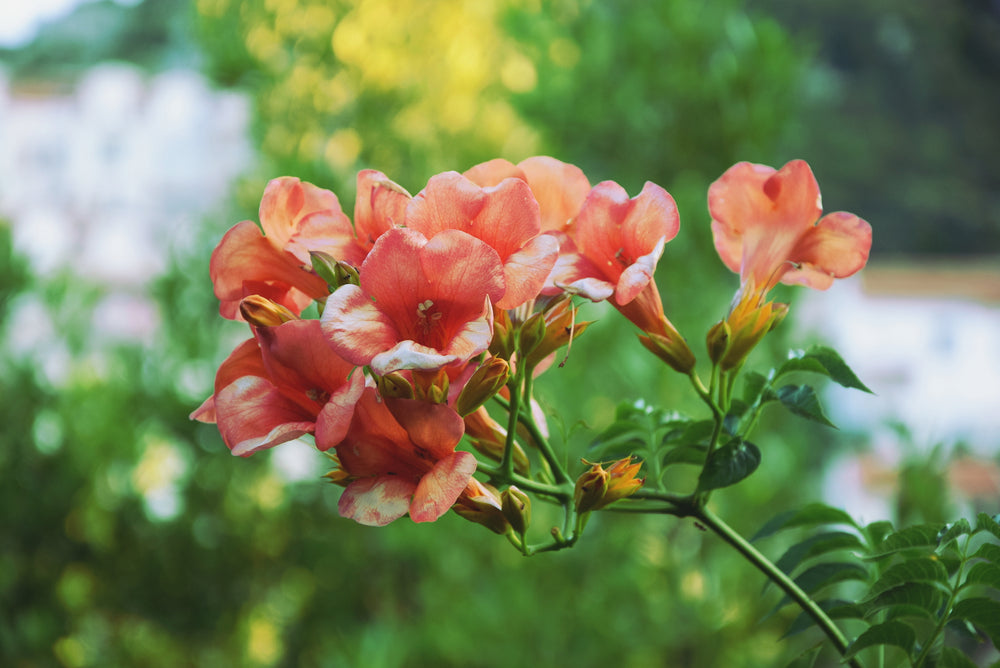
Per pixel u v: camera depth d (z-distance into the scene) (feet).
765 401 2.33
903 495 3.65
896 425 3.77
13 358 6.43
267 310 2.18
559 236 2.27
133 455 6.47
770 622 5.43
